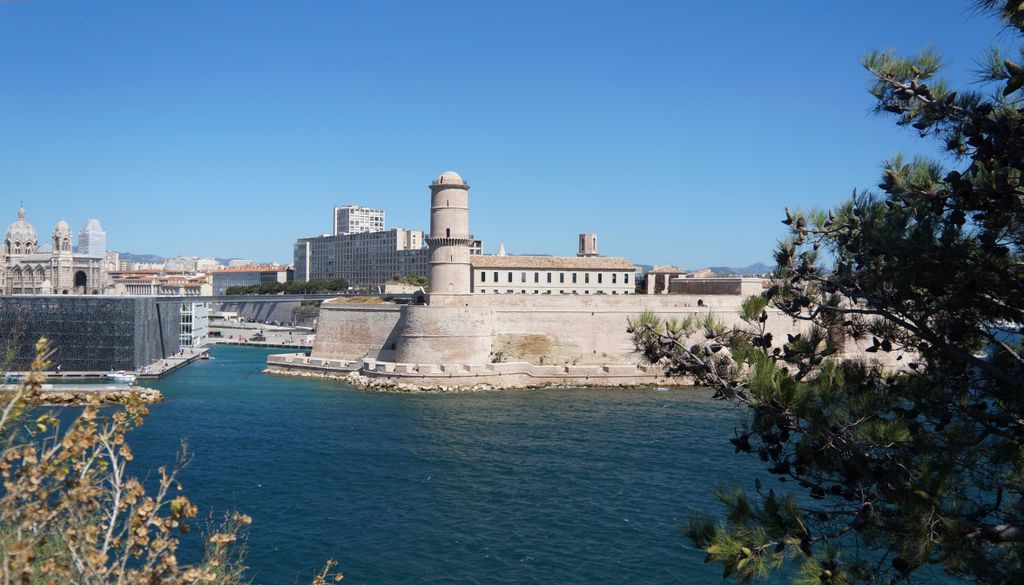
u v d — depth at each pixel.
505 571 32.44
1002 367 12.51
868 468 11.51
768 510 11.75
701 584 31.12
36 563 9.31
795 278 14.06
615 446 55.69
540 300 99.38
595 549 34.91
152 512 10.05
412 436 59.69
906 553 10.41
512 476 47.41
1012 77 10.00
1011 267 12.08
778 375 12.08
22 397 10.07
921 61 12.58
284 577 31.25
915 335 13.80
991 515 11.38
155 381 96.88
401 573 32.03
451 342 92.81
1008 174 11.65
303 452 53.78
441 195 98.44
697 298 103.44
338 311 108.88
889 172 13.36
